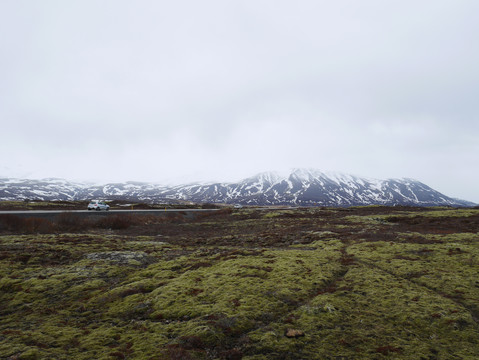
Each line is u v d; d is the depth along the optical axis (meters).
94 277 19.17
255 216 78.31
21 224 41.81
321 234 37.88
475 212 61.91
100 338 10.79
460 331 11.17
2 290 17.09
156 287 17.05
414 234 34.53
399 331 11.23
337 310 12.99
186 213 84.56
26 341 10.34
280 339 10.50
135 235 47.28
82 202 119.00
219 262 22.39
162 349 9.82
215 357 9.47
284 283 16.72
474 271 18.52
